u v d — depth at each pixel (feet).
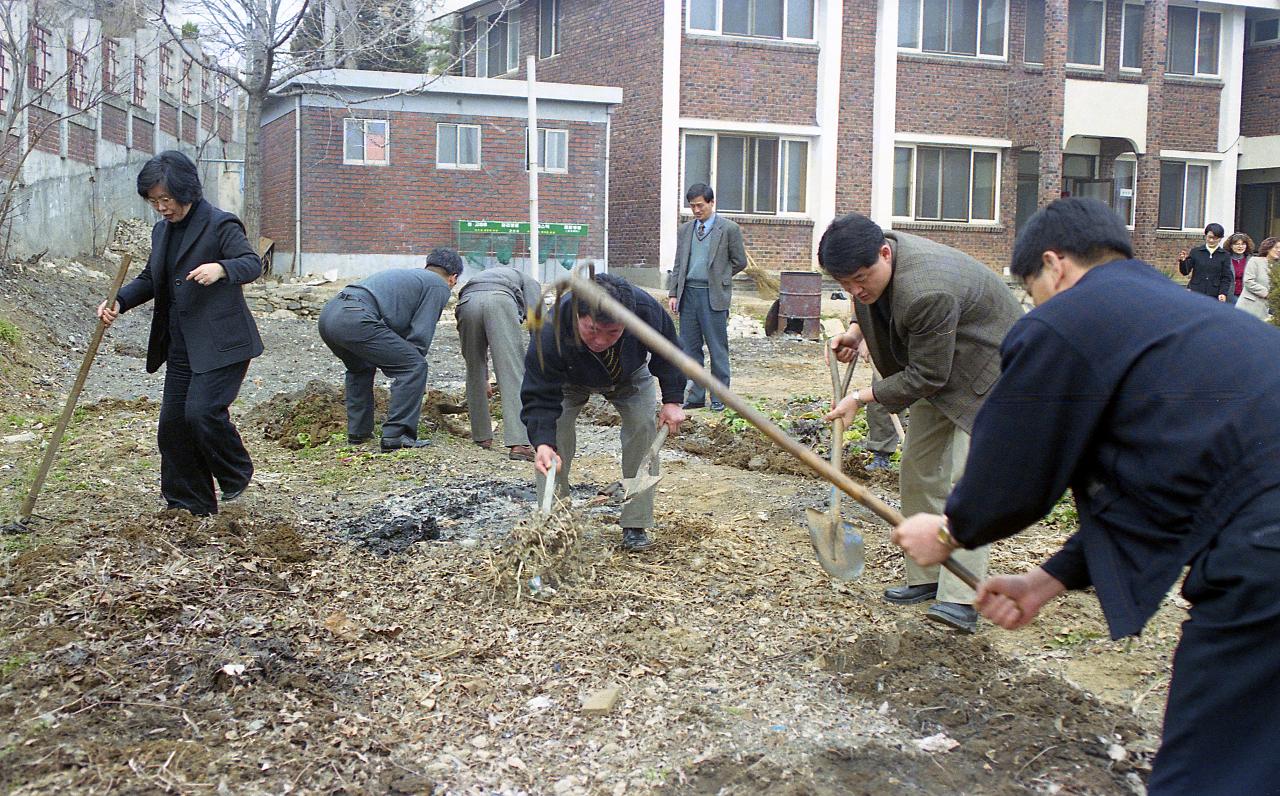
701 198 32.48
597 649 14.70
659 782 11.38
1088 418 8.38
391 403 26.43
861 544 14.67
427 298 26.68
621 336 16.92
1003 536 9.12
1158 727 12.76
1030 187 82.02
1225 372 7.97
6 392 31.94
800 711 13.05
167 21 69.77
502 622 15.56
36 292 45.14
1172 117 82.69
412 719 12.59
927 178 76.64
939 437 16.44
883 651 14.55
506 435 25.35
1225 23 83.10
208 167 84.17
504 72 86.99
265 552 17.94
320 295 58.23
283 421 29.04
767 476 25.13
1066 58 77.15
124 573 16.29
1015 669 14.37
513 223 69.26
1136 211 80.53
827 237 14.87
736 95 70.85
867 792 11.29
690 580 17.51
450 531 19.79
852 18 72.69
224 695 12.73
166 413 19.26
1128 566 8.46
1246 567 7.62
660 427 18.22
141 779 10.84
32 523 18.80
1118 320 8.38
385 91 66.80
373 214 67.26
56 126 54.80
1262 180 88.38
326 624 15.17
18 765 10.91
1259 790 7.69
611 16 73.41
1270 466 7.70
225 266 18.31
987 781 11.55
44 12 55.88
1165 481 8.06
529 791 11.16
